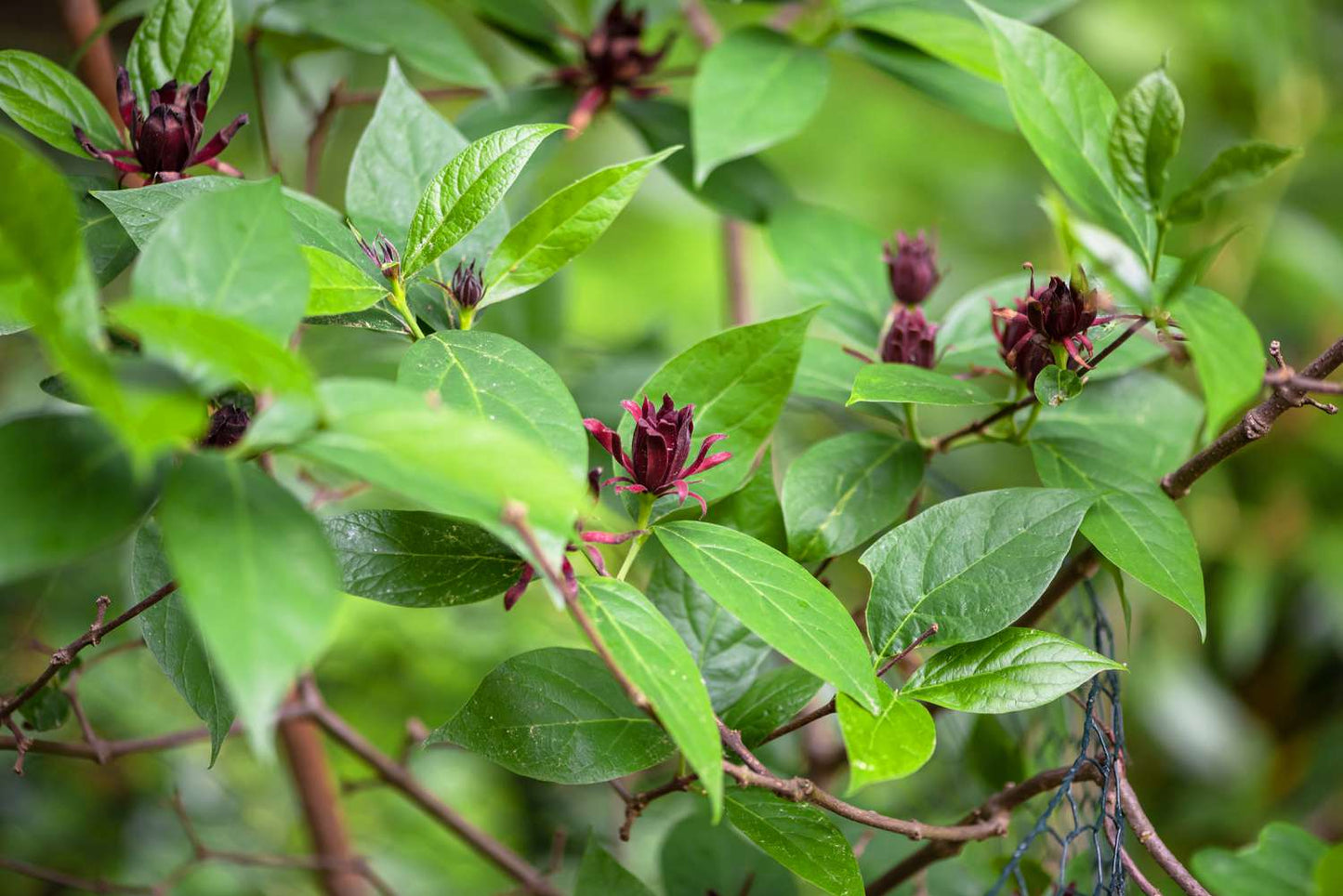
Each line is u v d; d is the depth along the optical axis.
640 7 1.46
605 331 2.71
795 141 2.60
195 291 1.03
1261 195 1.85
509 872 1.42
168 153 1.18
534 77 1.41
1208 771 1.83
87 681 1.64
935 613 1.15
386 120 1.21
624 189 1.15
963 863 1.32
